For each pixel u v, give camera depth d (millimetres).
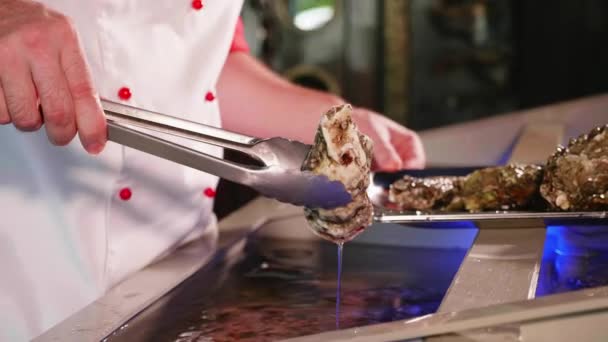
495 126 1479
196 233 1030
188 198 1001
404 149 1160
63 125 716
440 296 826
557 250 863
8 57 714
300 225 1037
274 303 807
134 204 961
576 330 592
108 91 934
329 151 686
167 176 976
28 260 928
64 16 746
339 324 758
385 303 810
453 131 1489
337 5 4215
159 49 968
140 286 814
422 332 582
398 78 4262
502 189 905
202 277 871
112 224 950
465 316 591
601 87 4230
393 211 899
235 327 749
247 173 683
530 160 1175
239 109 1176
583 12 4188
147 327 735
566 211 845
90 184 934
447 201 942
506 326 583
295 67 4262
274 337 728
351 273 900
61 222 932
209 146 1028
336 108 699
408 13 4223
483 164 1450
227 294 831
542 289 757
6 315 921
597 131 862
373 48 4250
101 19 922
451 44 4262
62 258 935
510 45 4266
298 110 1151
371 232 1004
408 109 4293
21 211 926
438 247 983
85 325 719
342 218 711
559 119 1477
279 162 688
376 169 1084
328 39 4238
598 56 4211
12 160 926
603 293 604
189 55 999
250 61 1209
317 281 874
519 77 4285
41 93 713
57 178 928
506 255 748
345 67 4246
